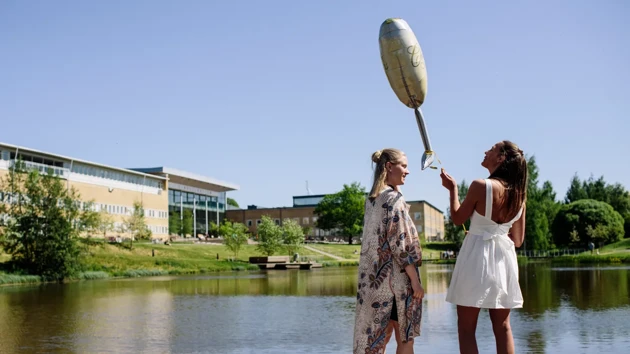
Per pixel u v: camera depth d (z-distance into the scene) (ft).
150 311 67.77
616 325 46.91
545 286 91.25
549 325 47.47
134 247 234.17
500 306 18.25
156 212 349.61
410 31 19.17
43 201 157.28
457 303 18.63
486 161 19.66
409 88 19.21
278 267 215.31
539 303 64.64
